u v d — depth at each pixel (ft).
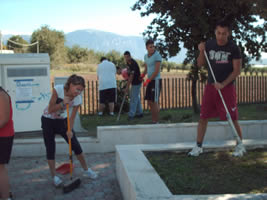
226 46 13.32
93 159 17.49
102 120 26.84
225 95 13.58
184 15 24.43
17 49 139.33
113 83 29.27
